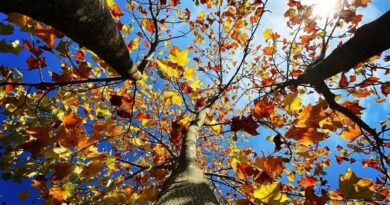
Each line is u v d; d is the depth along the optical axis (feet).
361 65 10.17
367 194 4.96
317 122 6.27
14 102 7.93
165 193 5.68
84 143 7.07
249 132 7.63
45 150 6.79
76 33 3.61
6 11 2.73
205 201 5.31
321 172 10.75
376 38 5.03
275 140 7.26
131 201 9.62
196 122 10.76
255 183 7.28
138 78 6.59
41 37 5.59
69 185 8.10
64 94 8.68
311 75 6.72
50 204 7.91
